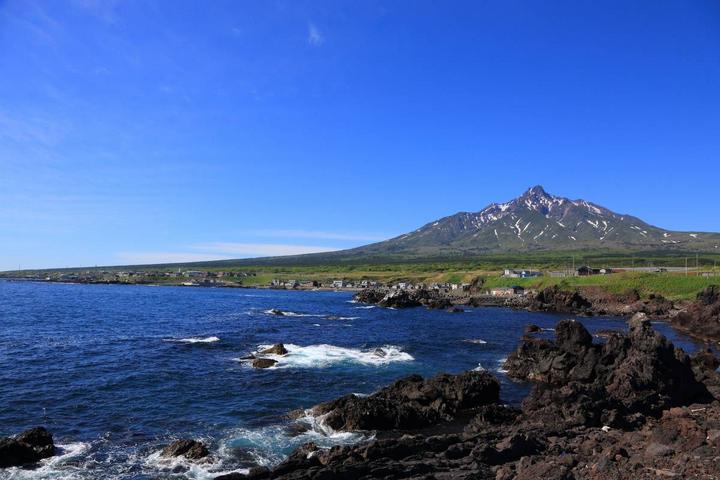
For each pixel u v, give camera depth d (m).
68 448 28.61
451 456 25.53
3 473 25.06
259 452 28.58
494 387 39.72
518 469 22.27
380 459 24.75
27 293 185.88
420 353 60.94
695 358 54.56
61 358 53.44
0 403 36.53
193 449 27.84
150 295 187.25
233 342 67.31
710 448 22.73
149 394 39.97
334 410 33.94
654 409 34.31
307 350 60.50
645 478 20.09
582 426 30.33
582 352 47.69
